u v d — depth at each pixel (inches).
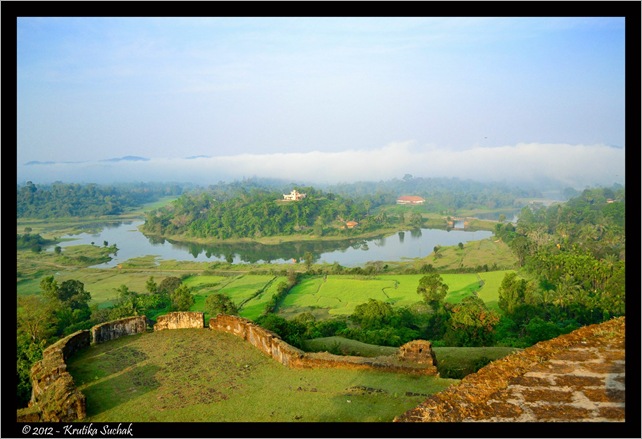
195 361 687.7
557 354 430.0
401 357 625.9
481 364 775.7
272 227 5994.1
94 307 2391.7
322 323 1406.3
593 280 2101.4
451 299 2497.5
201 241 5654.5
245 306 2632.9
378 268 3782.0
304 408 522.6
